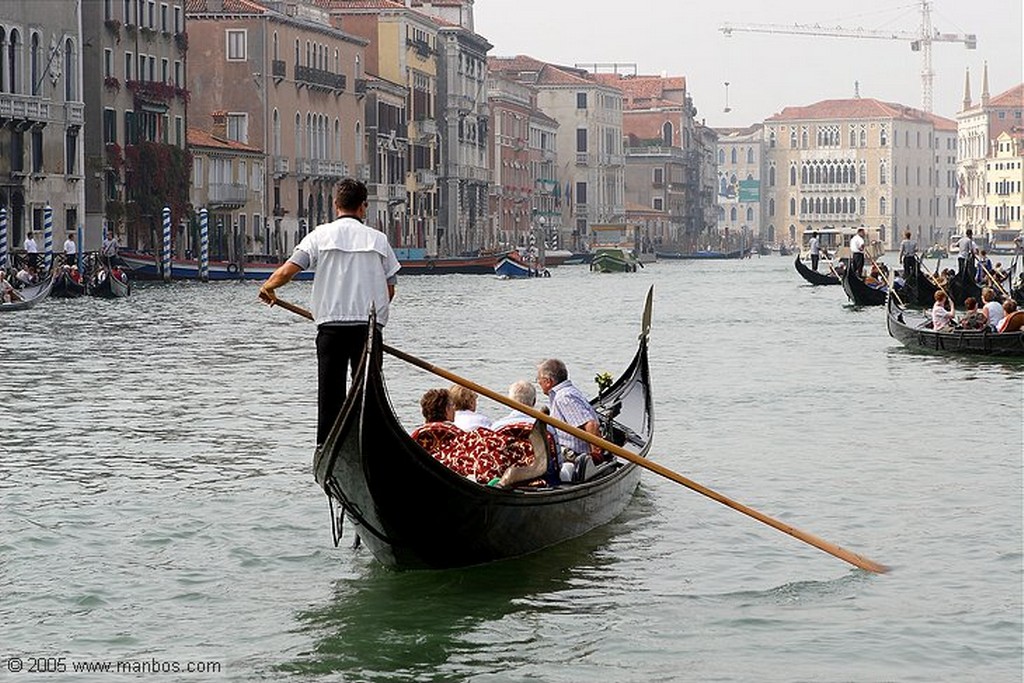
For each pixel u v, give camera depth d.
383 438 17.83
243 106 127.25
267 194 128.38
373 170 149.88
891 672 15.84
